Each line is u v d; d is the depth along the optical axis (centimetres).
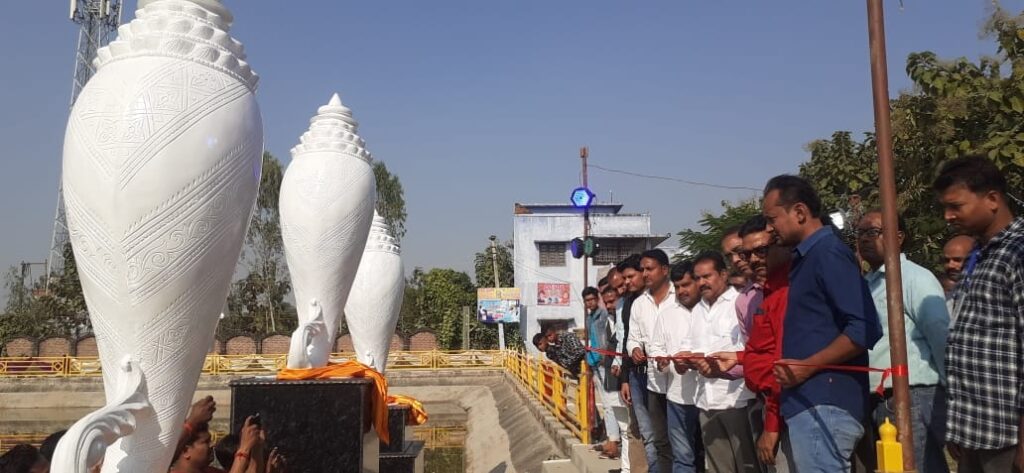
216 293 361
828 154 1083
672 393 562
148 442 340
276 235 3494
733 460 506
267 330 3400
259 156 383
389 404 850
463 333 3391
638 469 701
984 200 326
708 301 530
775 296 387
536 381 1638
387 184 3719
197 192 343
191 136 343
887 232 311
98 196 335
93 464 291
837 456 329
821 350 336
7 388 2456
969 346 314
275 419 539
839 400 331
